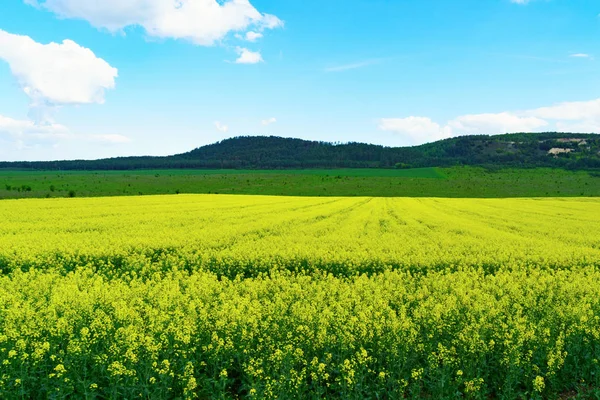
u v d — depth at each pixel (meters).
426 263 16.98
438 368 8.28
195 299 11.60
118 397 7.71
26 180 92.12
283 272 15.77
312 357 8.95
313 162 188.00
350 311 10.71
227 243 21.17
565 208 47.88
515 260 18.03
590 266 17.08
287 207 44.81
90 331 9.46
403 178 111.75
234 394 8.28
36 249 18.44
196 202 49.06
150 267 16.83
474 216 38.19
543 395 8.51
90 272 15.62
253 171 150.12
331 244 21.03
